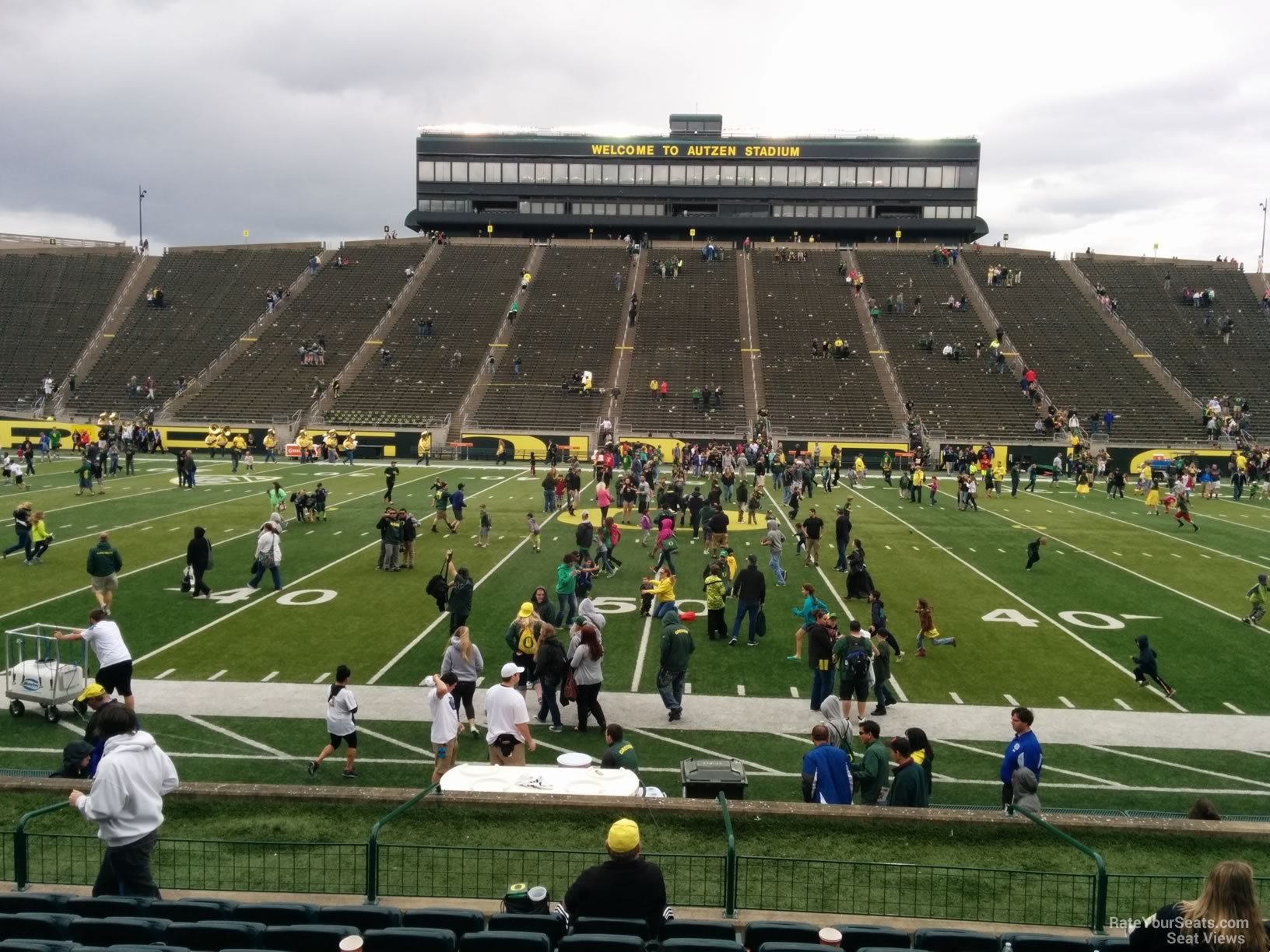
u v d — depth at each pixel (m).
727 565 21.31
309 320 64.44
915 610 20.53
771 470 42.72
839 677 14.17
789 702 14.91
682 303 66.31
